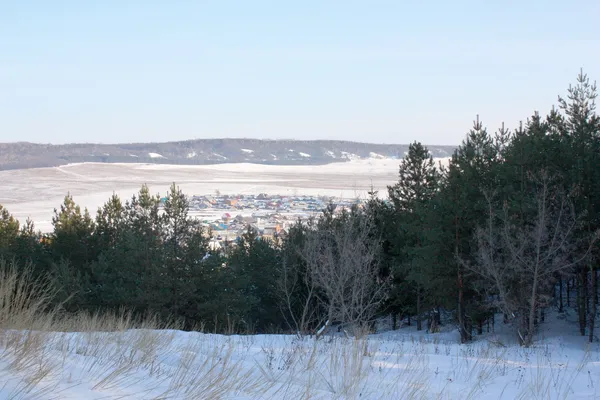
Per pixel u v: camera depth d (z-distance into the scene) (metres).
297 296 32.03
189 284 26.86
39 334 6.01
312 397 5.66
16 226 37.00
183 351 7.77
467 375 8.52
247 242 37.28
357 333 13.58
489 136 28.56
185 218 30.78
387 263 32.31
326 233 22.84
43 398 3.67
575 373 8.98
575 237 24.03
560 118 29.64
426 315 36.06
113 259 29.89
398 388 6.82
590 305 30.45
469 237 26.62
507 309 22.62
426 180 34.06
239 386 5.48
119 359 5.87
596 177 24.62
